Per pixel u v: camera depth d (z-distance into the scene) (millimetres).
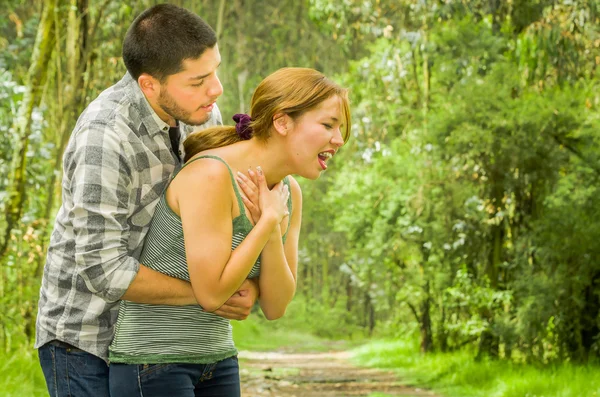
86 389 3018
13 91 10312
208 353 2975
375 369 19141
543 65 13516
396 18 15938
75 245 2961
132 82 3070
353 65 19547
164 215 2951
